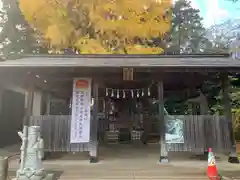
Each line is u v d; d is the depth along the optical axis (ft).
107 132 56.13
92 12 61.36
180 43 74.84
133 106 64.69
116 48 62.64
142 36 64.59
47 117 29.35
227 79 29.22
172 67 26.50
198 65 26.30
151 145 47.50
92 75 29.60
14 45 54.29
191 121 29.07
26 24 57.67
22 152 18.75
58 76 30.89
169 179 19.79
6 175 18.33
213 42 76.89
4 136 45.91
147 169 23.88
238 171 22.62
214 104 43.19
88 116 28.66
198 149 28.35
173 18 73.51
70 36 60.95
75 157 31.22
